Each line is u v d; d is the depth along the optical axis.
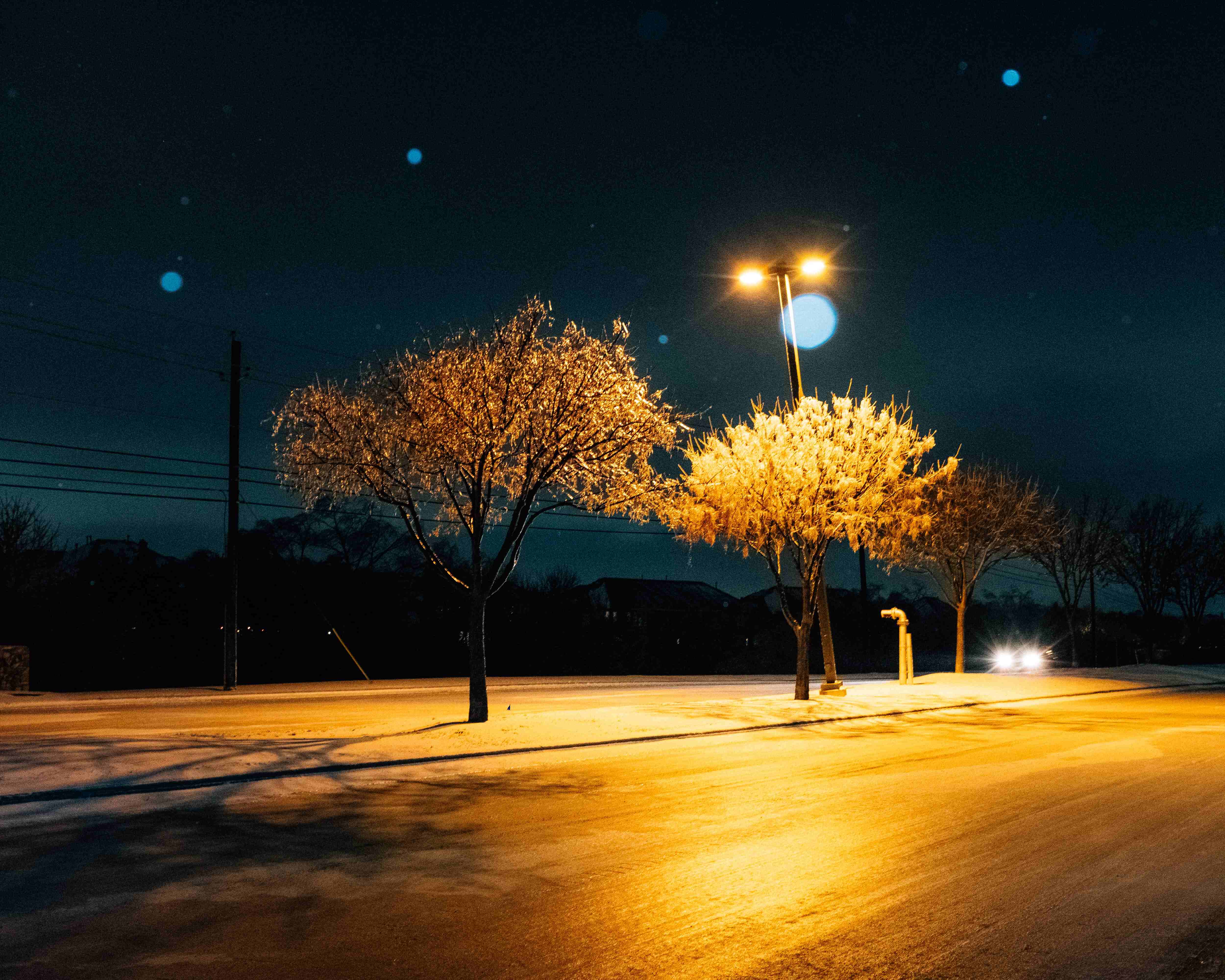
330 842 8.05
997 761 13.11
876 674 47.41
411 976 4.94
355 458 17.45
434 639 41.62
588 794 10.52
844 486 21.53
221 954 5.26
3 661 29.70
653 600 59.56
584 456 17.58
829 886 6.68
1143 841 8.04
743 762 13.15
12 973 4.93
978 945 5.43
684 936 5.60
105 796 10.16
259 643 37.81
